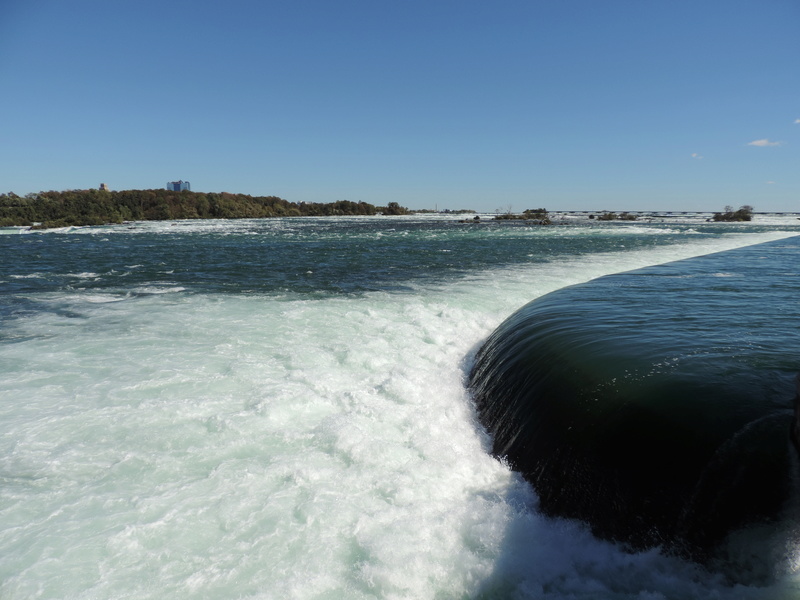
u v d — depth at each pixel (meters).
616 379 5.23
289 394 6.61
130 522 4.13
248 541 3.99
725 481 3.63
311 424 6.04
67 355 8.22
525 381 6.23
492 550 3.97
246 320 10.74
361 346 8.91
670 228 56.38
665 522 3.72
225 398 6.51
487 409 6.70
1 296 13.91
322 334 9.65
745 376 4.91
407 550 3.95
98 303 12.80
